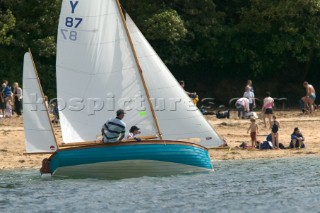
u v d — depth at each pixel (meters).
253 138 117.94
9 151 114.12
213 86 184.88
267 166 103.06
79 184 88.94
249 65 181.50
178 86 92.69
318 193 85.19
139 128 92.00
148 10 171.75
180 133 92.94
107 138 88.44
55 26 166.62
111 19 92.56
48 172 91.94
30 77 91.94
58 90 92.44
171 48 175.00
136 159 89.06
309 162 106.38
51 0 165.75
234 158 110.31
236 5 180.62
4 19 160.75
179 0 175.88
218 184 89.38
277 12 170.75
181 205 79.06
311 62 188.50
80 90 92.62
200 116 92.75
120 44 92.38
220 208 78.12
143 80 91.75
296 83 188.25
